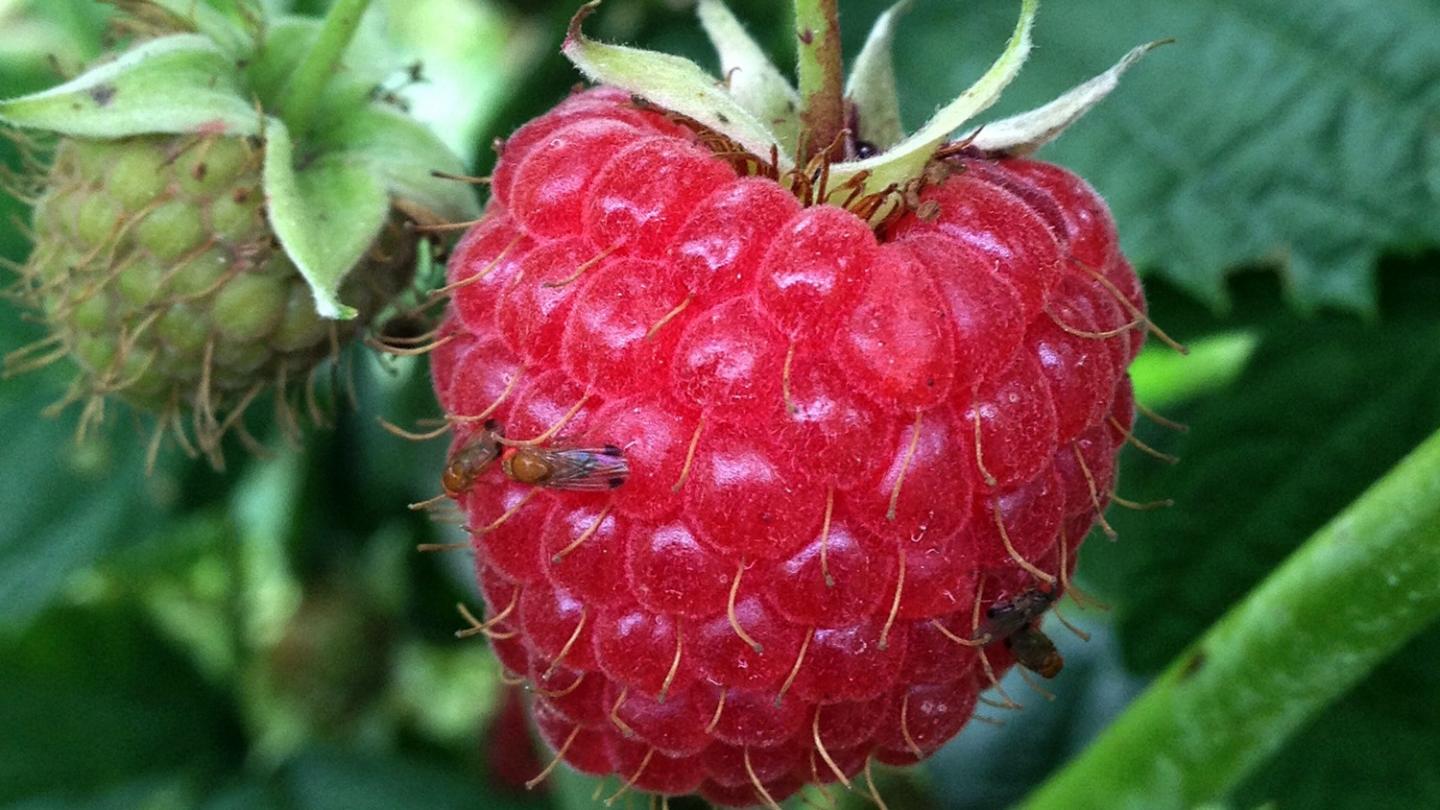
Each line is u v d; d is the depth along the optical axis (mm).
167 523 72
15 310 72
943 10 68
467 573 81
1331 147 63
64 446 72
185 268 53
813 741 45
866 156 47
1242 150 63
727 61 48
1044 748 79
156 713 80
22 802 76
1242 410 67
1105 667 80
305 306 55
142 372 56
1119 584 68
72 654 79
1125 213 64
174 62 54
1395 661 63
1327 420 66
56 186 56
